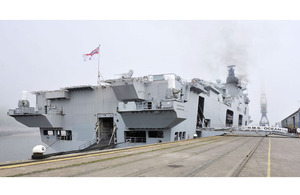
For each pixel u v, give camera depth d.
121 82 30.22
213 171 9.72
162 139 29.91
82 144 34.25
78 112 34.94
